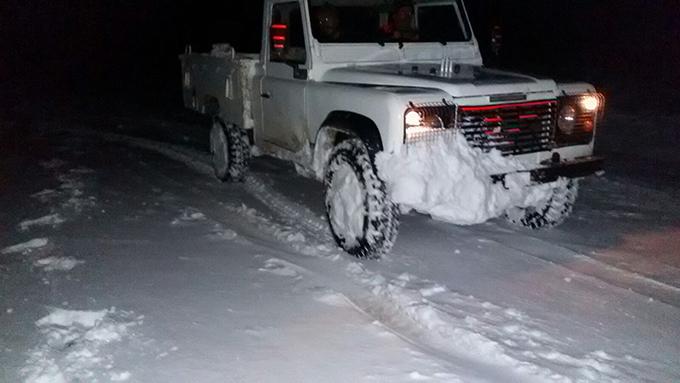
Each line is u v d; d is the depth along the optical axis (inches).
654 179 332.8
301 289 182.7
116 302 172.4
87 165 348.8
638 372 145.9
